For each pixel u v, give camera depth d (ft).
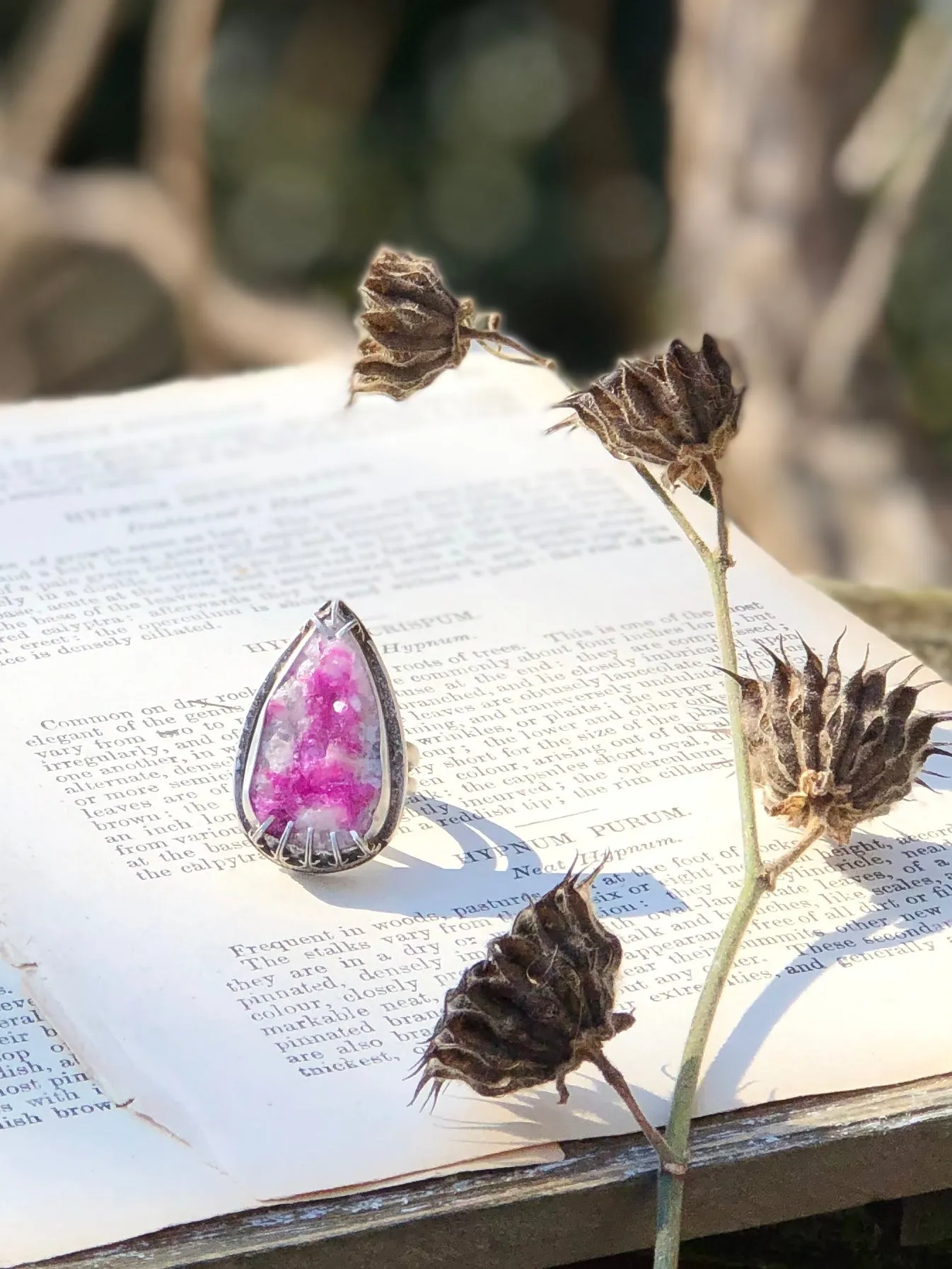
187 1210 0.54
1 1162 0.55
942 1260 0.65
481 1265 0.55
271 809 0.67
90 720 0.76
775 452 1.85
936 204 2.27
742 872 0.68
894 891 0.67
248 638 0.82
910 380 2.28
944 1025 0.61
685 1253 0.66
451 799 0.71
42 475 0.97
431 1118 0.57
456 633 0.82
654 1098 0.58
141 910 0.65
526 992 0.53
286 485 0.96
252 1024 0.60
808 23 1.90
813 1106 0.58
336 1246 0.54
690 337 1.96
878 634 0.82
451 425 1.03
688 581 0.87
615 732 0.76
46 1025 0.60
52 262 2.41
